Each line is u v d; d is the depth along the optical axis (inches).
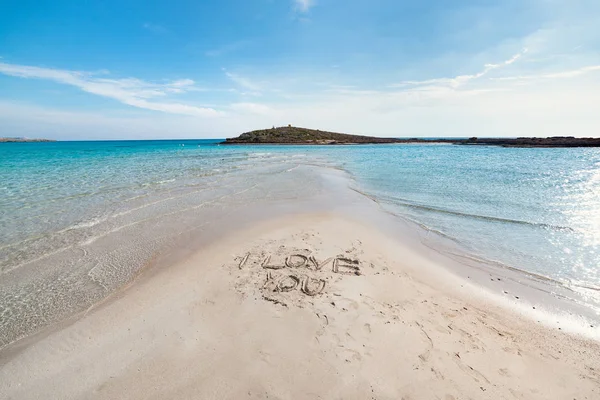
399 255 269.6
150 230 330.3
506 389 124.5
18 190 530.3
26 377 131.0
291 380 126.5
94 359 140.7
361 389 122.2
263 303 184.5
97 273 231.8
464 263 258.8
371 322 166.6
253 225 347.3
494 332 164.1
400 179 715.4
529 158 1470.2
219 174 807.1
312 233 316.8
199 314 174.7
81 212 395.2
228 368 133.0
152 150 2253.9
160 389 122.5
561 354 148.4
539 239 309.3
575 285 220.2
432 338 155.3
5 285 212.7
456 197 505.0
